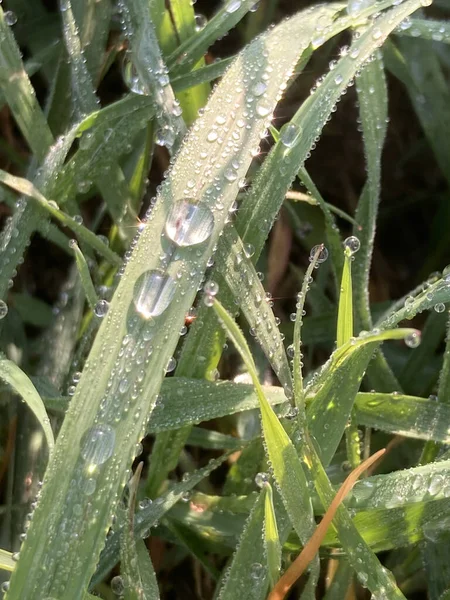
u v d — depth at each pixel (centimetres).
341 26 9
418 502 8
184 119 10
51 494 7
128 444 7
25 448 9
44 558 7
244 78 8
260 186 8
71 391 9
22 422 9
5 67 9
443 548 9
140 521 8
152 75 9
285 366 8
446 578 9
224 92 8
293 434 8
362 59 9
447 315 10
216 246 8
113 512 7
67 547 7
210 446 9
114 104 9
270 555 7
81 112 10
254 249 8
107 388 7
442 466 8
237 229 8
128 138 9
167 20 9
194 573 10
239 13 9
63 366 10
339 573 8
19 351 10
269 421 7
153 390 7
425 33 10
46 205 9
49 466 7
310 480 8
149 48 9
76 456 7
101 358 7
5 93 9
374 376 10
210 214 8
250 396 8
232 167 8
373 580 7
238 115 8
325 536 8
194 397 8
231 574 8
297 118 9
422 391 10
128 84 10
